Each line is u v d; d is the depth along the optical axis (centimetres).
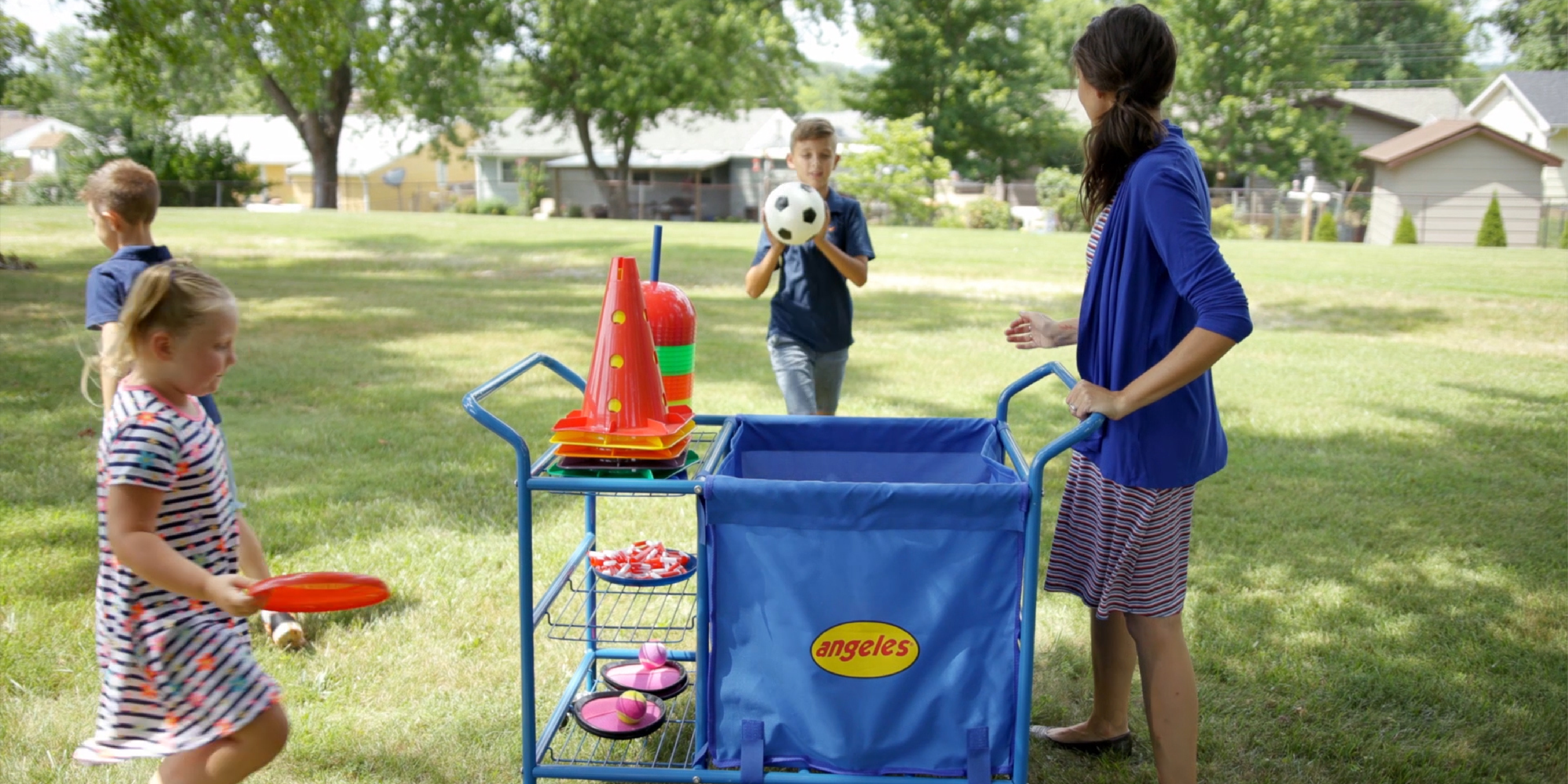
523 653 248
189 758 217
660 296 297
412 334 956
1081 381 248
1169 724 259
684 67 3741
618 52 3775
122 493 207
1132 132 246
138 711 216
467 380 758
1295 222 3186
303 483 506
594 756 287
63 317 988
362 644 348
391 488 503
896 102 4262
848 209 433
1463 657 353
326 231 2162
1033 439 614
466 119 4241
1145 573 257
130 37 1617
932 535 234
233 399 684
